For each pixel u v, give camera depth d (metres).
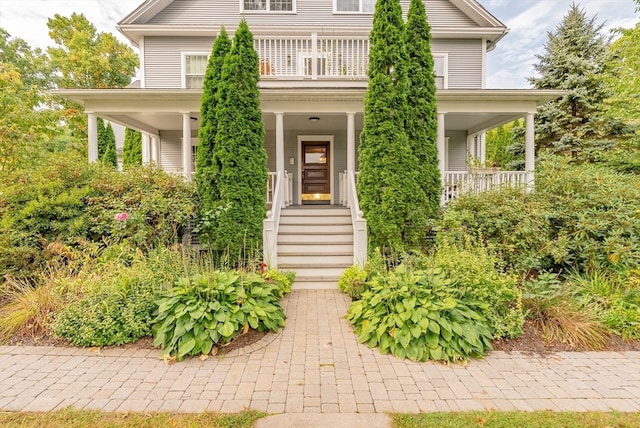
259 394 2.60
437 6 10.30
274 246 6.07
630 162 9.03
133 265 4.04
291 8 10.32
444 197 7.43
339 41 9.78
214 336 3.21
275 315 3.88
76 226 5.02
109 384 2.72
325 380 2.80
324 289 5.48
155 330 3.46
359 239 5.93
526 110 7.76
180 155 10.59
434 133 6.27
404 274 3.83
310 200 10.73
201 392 2.62
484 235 5.20
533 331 3.63
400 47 6.02
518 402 2.49
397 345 3.24
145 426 2.22
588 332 3.44
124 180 5.75
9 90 7.73
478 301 3.54
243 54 6.11
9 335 3.52
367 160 6.06
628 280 4.21
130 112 7.57
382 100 5.96
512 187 5.99
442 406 2.44
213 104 6.11
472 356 3.19
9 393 2.58
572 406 2.44
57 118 9.00
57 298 3.75
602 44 11.40
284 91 7.35
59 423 2.24
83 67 17.12
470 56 10.35
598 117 10.91
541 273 4.77
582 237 4.82
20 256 4.62
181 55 9.94
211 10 10.17
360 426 2.21
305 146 10.70
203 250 6.00
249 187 6.01
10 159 7.25
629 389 2.66
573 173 5.59
